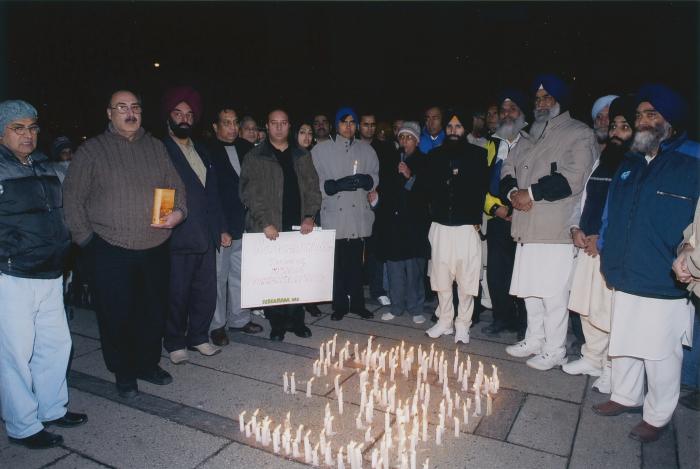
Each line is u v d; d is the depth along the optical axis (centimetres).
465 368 412
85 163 323
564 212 381
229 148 496
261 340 477
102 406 353
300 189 473
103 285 342
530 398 358
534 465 281
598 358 388
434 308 570
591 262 364
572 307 378
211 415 340
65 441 311
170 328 417
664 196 276
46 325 308
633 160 300
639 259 286
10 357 289
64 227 305
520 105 430
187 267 411
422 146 557
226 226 445
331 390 377
